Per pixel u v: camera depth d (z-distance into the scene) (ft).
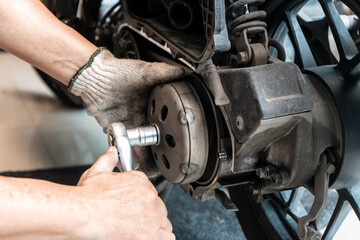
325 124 2.73
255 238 3.94
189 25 3.14
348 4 2.99
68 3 4.01
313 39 3.59
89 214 2.09
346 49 2.93
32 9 2.89
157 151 3.11
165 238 2.42
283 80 2.46
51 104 7.06
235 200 4.14
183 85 2.95
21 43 2.91
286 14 3.49
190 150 2.85
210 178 2.99
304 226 2.78
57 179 5.28
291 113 2.43
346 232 3.49
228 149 2.80
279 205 3.23
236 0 2.89
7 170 5.40
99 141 6.17
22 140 6.04
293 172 2.67
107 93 3.18
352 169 2.75
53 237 2.02
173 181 3.05
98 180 2.32
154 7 3.55
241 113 2.51
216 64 3.22
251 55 2.60
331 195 4.24
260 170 2.77
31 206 1.94
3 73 8.11
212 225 4.76
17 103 6.98
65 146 6.00
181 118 2.82
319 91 2.82
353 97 2.77
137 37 3.84
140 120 3.36
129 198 2.28
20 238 1.97
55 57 3.03
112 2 4.78
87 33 4.67
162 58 3.53
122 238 2.20
